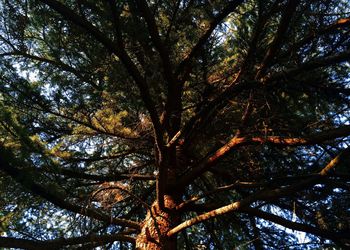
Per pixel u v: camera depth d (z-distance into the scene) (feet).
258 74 15.10
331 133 14.07
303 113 17.31
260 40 16.37
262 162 19.07
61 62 19.31
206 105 17.04
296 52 15.44
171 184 18.03
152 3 16.69
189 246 22.61
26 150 12.55
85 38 16.87
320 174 13.26
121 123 17.80
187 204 17.40
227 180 20.34
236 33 17.20
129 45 16.24
